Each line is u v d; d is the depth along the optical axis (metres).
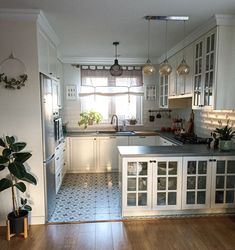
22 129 2.79
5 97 2.75
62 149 4.37
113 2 2.42
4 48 2.69
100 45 4.18
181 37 3.69
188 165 2.97
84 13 2.71
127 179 2.92
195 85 3.50
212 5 2.51
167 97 4.91
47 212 2.97
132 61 5.39
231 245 2.45
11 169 2.42
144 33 3.46
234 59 2.91
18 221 2.58
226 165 2.99
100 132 5.35
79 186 4.27
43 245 2.46
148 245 2.45
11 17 2.64
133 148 3.22
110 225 2.86
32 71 2.73
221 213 3.12
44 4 2.46
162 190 2.96
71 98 5.41
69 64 5.33
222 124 3.46
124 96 5.60
